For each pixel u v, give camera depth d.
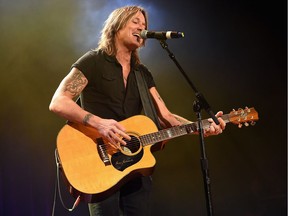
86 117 2.89
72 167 2.81
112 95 3.12
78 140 2.90
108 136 2.85
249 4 6.50
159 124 3.28
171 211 6.19
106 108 3.11
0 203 6.01
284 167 6.20
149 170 2.98
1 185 6.04
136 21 3.31
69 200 5.95
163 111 3.49
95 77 3.12
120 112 3.12
